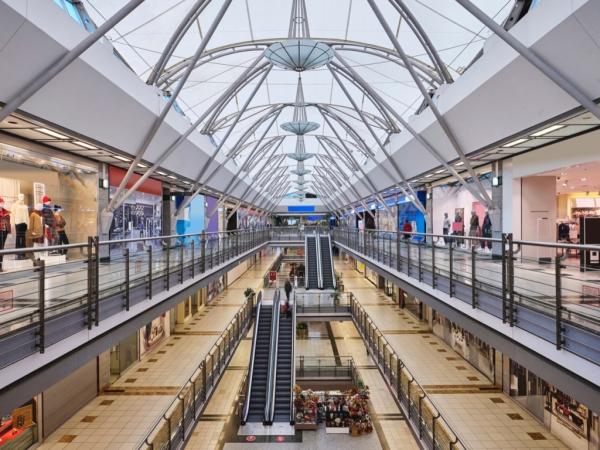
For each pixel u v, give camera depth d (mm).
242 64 25297
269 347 24531
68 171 16750
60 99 11938
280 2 19922
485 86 13586
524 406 14633
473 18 17312
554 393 12750
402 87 26891
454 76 21828
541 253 18109
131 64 20375
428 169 24984
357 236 31266
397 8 17281
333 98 33906
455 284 10812
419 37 19422
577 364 5945
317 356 26719
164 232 29703
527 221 18156
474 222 22438
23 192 14141
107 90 13359
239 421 17797
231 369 24000
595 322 5703
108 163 19453
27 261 8391
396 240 17656
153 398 15523
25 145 14273
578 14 8711
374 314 30172
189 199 29062
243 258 29141
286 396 20141
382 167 32500
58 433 12836
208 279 18016
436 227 28703
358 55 24906
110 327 8367
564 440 12234
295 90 32719
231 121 34281
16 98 10391
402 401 13953
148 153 19594
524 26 10781
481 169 21094
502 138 15664
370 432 16297
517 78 12117
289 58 18047
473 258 9477
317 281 40062
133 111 15609
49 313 6547
